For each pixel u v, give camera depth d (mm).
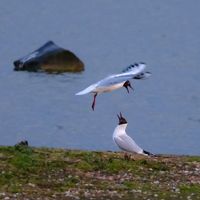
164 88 43281
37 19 63531
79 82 44219
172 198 18594
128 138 20625
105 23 62594
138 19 63938
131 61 50812
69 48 54562
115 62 50250
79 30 60125
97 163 20453
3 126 35500
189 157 22109
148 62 50281
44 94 41500
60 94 41531
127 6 68625
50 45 46750
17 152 20594
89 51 53531
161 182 19641
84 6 68750
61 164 20156
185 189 19219
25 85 43219
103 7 68375
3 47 54188
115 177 19750
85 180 19438
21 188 18625
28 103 39625
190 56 51938
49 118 36938
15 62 46500
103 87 16344
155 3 69312
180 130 35250
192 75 46688
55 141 33000
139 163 20719
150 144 33000
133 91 42000
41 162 20141
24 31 59375
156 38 57375
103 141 33031
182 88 43406
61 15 65250
